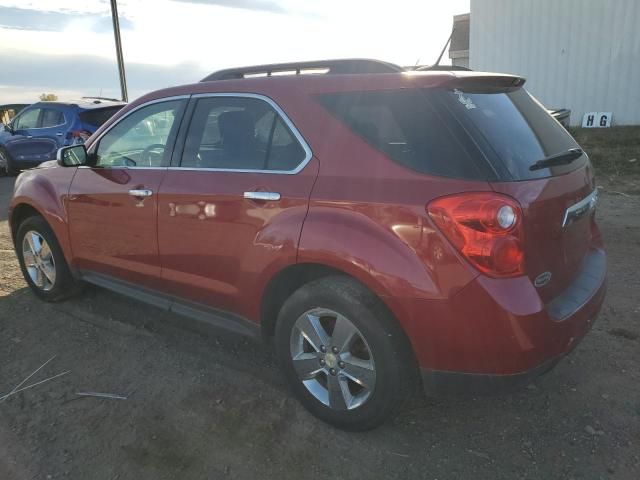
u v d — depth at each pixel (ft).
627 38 41.32
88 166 12.91
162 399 10.27
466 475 8.16
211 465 8.51
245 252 9.59
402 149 8.08
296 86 9.41
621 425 9.09
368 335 8.23
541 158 8.45
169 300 11.68
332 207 8.41
